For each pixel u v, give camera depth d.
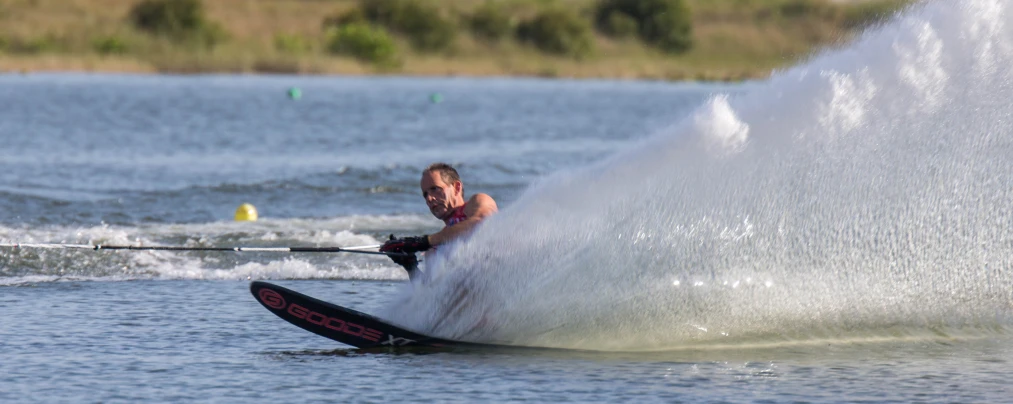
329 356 29.61
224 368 28.27
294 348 30.55
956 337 32.03
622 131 110.62
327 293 39.25
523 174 74.12
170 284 40.38
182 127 106.00
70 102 131.75
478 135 104.19
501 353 29.95
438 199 31.16
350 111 130.62
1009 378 27.45
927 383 26.97
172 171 72.75
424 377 27.42
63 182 65.75
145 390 26.19
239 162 78.75
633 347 30.69
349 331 30.52
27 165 73.75
